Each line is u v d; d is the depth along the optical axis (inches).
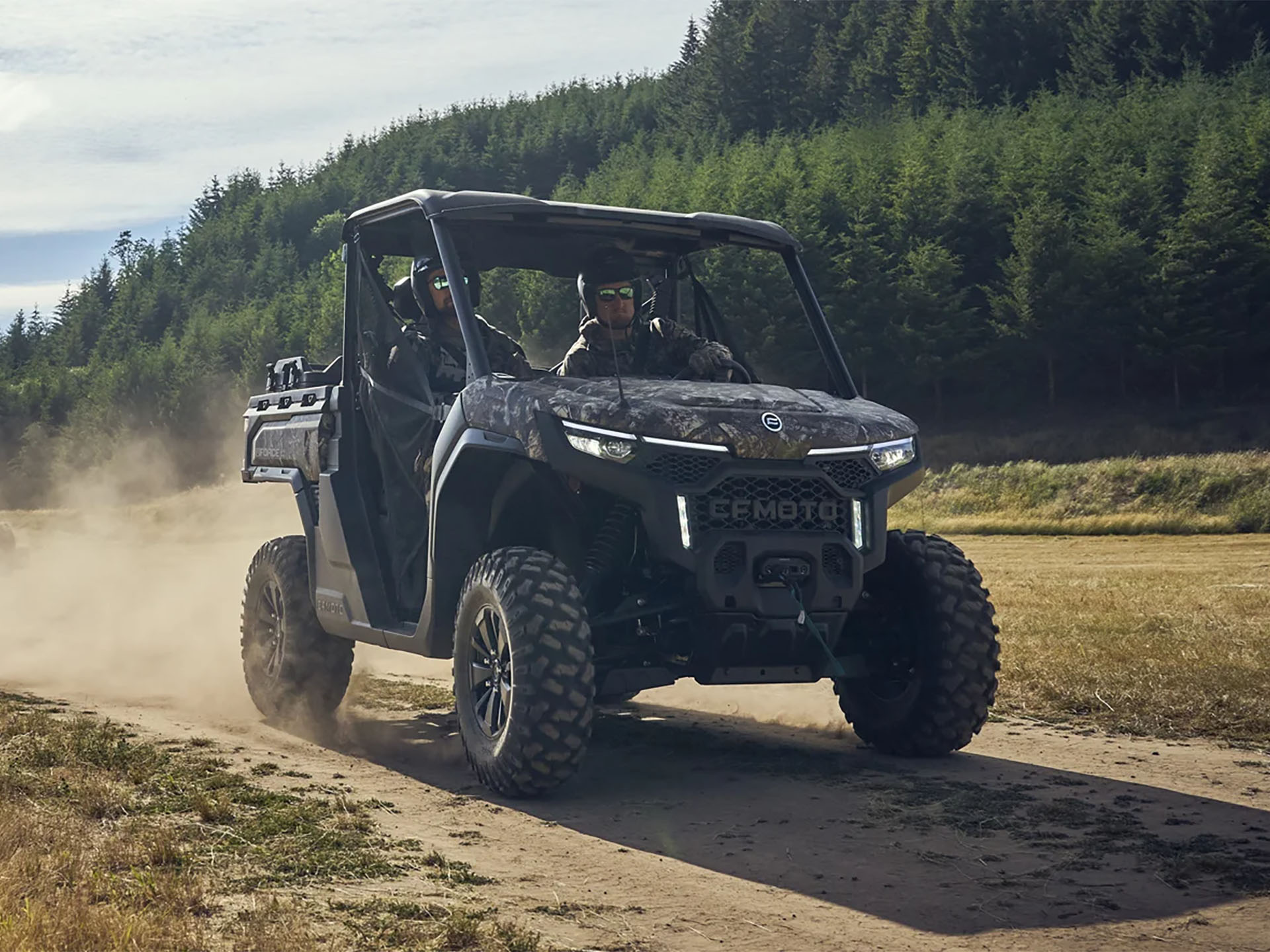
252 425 295.6
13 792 178.2
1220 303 2556.6
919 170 3176.7
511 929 124.6
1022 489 1784.0
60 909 120.3
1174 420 2399.1
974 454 2405.3
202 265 7431.1
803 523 192.9
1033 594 565.0
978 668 214.4
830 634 195.6
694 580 187.3
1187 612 451.2
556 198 5265.8
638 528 198.8
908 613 221.8
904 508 1828.2
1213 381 2623.0
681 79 6756.9
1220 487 1651.1
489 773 192.7
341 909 131.9
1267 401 2461.9
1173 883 147.0
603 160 7475.4
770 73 6053.2
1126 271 2598.4
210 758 216.2
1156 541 1282.0
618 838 168.9
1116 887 145.3
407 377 233.5
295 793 189.8
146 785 189.0
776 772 213.0
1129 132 3447.3
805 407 203.2
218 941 119.8
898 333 2731.3
